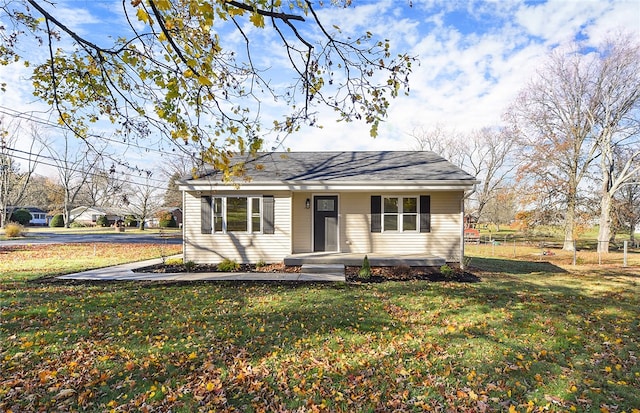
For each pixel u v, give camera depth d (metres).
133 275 10.14
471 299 7.36
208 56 3.32
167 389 3.55
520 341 4.90
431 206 11.95
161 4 2.60
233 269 11.03
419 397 3.42
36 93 3.94
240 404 3.31
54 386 3.59
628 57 21.19
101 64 3.83
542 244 23.55
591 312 6.47
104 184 37.12
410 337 5.03
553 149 22.72
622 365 4.20
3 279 9.53
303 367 4.05
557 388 3.62
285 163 13.50
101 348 4.57
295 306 6.70
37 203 55.53
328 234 12.46
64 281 9.28
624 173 21.28
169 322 5.67
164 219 47.34
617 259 16.91
